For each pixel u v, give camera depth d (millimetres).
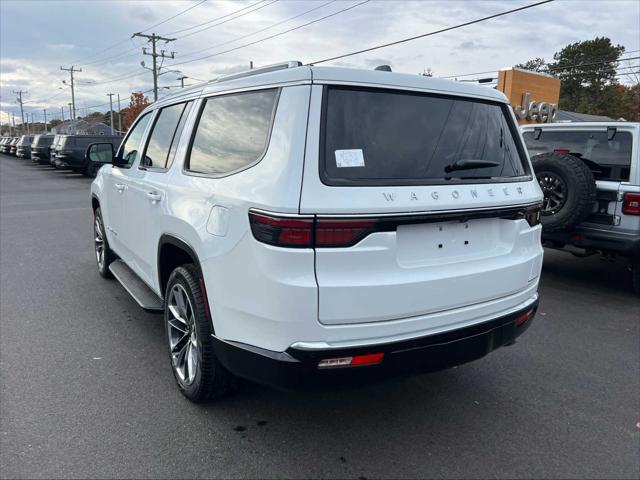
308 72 2557
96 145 5176
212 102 3324
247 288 2568
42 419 3131
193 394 3285
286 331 2434
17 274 6449
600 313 5500
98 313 5027
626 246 5754
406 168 2664
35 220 11188
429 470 2756
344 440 3012
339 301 2422
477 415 3334
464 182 2830
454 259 2809
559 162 5945
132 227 4465
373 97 2688
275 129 2588
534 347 4520
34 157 33031
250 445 2934
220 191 2818
